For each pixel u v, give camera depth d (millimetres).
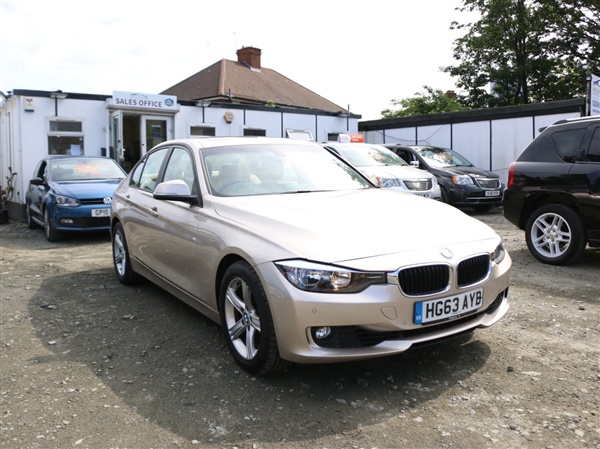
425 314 3078
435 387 3250
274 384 3328
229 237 3525
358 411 2975
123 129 15281
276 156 4691
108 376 3523
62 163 10594
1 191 12961
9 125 14594
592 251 7414
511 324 4352
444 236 3402
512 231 9430
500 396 3125
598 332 4152
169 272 4516
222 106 16156
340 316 2928
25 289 5832
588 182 6074
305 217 3445
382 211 3693
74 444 2705
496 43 29422
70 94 13570
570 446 2600
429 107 33969
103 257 7695
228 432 2787
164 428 2846
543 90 29984
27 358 3857
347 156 11438
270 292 3080
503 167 16578
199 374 3510
